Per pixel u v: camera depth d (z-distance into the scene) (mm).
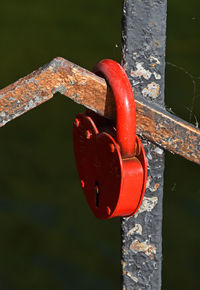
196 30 17125
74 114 12539
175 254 8000
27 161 10719
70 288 7629
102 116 2104
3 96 2027
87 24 18016
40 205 9391
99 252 8367
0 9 19344
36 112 12617
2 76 14500
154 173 2283
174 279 7551
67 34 17219
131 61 2146
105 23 18125
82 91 2029
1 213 9242
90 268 8016
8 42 16609
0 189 9828
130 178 1961
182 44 16016
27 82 2016
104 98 2039
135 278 2398
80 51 15984
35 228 8875
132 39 2125
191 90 12484
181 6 19234
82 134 2154
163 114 2096
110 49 16094
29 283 7715
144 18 2104
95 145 2066
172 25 17656
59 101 13148
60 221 9062
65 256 8266
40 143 11328
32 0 20344
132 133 1958
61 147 11180
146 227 2342
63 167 10492
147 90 2172
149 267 2383
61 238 8688
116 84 1955
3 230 8875
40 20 18406
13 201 9531
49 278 7844
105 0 20141
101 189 2092
